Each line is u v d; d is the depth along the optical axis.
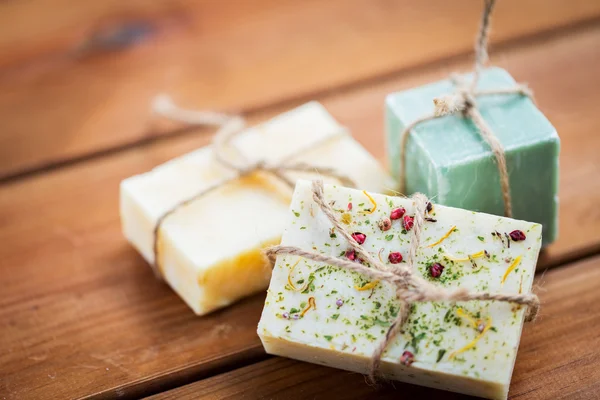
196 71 0.59
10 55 0.60
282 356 0.47
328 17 0.60
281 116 0.53
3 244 0.52
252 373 0.46
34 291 0.50
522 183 0.47
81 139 0.56
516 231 0.44
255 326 0.48
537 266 0.49
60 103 0.58
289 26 0.60
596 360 0.46
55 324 0.49
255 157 0.51
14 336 0.49
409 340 0.43
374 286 0.44
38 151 0.56
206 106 0.57
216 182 0.50
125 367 0.47
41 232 0.53
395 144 0.49
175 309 0.49
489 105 0.48
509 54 0.58
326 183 0.48
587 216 0.51
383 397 0.45
